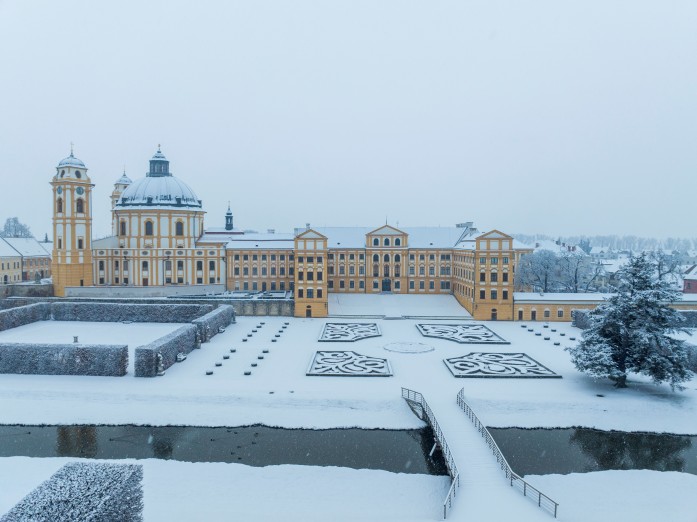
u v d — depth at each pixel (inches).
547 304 4311.0
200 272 5300.2
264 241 5467.5
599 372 2412.6
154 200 5369.1
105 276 5285.4
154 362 2704.2
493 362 2972.4
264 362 2992.1
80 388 2522.1
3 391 2481.5
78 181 5000.0
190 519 1515.7
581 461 1900.8
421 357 3122.5
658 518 1531.7
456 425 2052.2
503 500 1536.7
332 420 2256.4
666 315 2439.7
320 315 4510.3
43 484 1240.8
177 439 2094.0
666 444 2054.6
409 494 1667.1
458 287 4992.6
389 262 5280.5
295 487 1705.2
